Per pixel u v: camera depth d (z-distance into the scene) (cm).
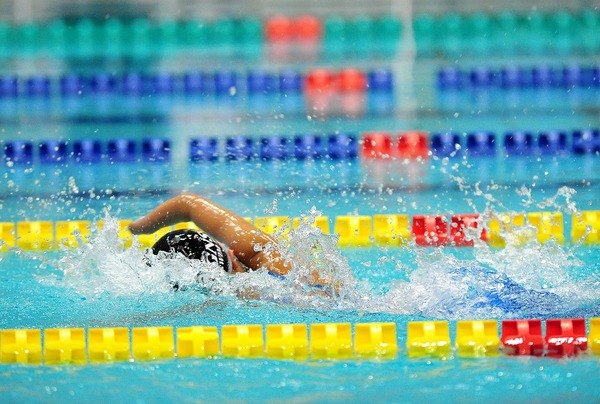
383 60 3309
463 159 2355
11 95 3027
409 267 1485
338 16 3816
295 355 1056
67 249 1633
